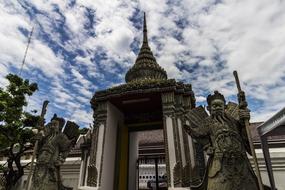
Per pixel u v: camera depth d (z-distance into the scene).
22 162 17.81
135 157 14.81
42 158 10.02
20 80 16.94
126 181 12.68
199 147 10.20
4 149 15.94
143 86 11.81
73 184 15.07
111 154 11.94
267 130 7.68
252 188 6.84
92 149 11.49
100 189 10.35
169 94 11.40
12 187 15.45
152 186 17.83
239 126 7.89
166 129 10.66
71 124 11.36
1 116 15.30
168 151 10.15
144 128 13.84
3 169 16.20
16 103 16.12
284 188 11.23
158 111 13.92
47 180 9.70
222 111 8.12
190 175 9.63
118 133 13.33
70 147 10.85
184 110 11.27
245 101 7.53
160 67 14.90
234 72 8.04
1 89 16.38
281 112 6.86
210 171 7.50
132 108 13.88
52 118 11.19
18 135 15.55
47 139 10.55
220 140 7.57
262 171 11.80
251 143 7.10
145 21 17.89
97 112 12.42
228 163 7.20
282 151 12.08
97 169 10.82
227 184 6.95
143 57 15.39
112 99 12.47
